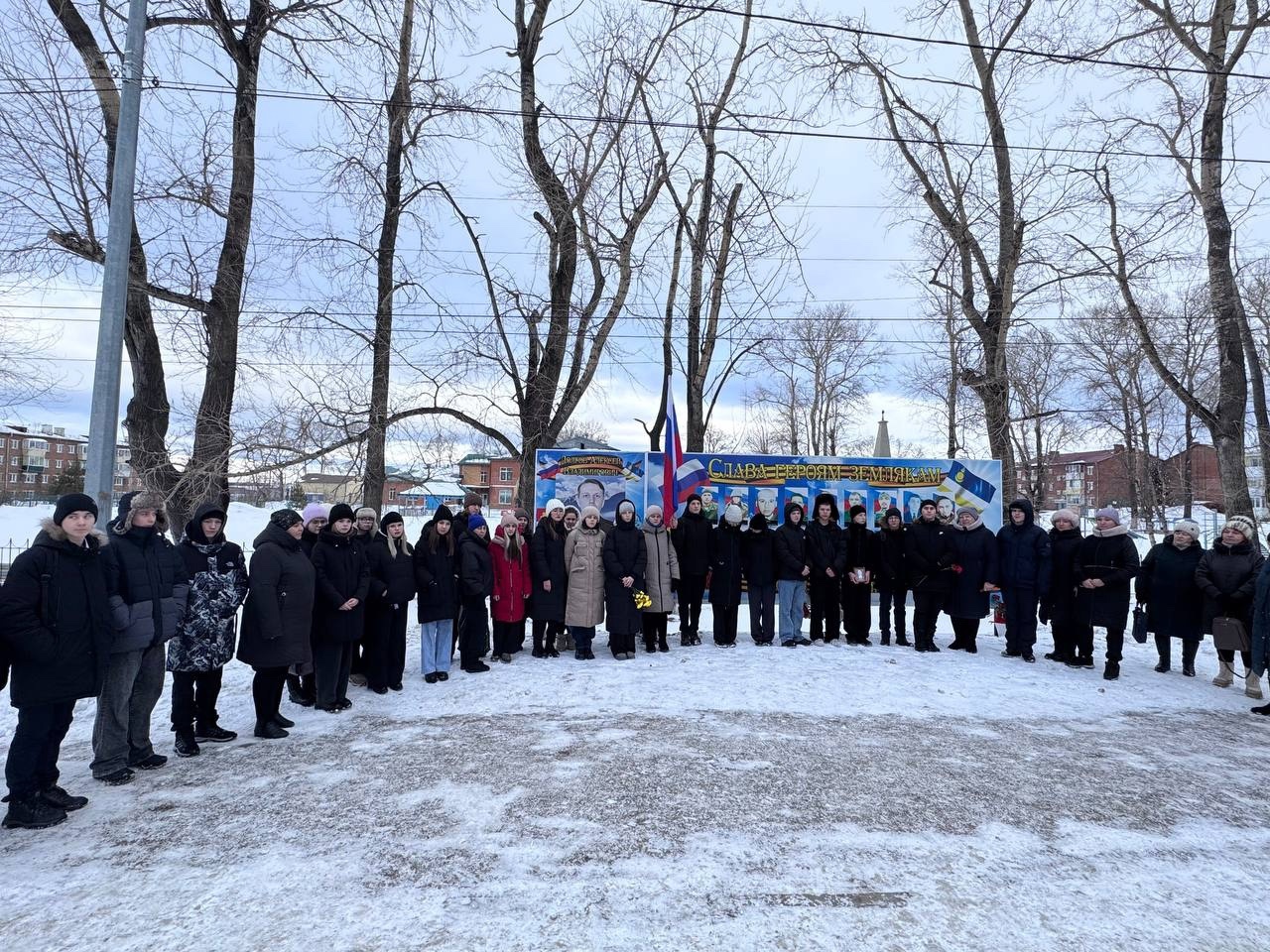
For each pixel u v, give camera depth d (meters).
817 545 9.80
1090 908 3.23
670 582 9.32
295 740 5.78
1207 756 5.59
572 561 8.85
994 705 6.99
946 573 9.36
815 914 3.14
